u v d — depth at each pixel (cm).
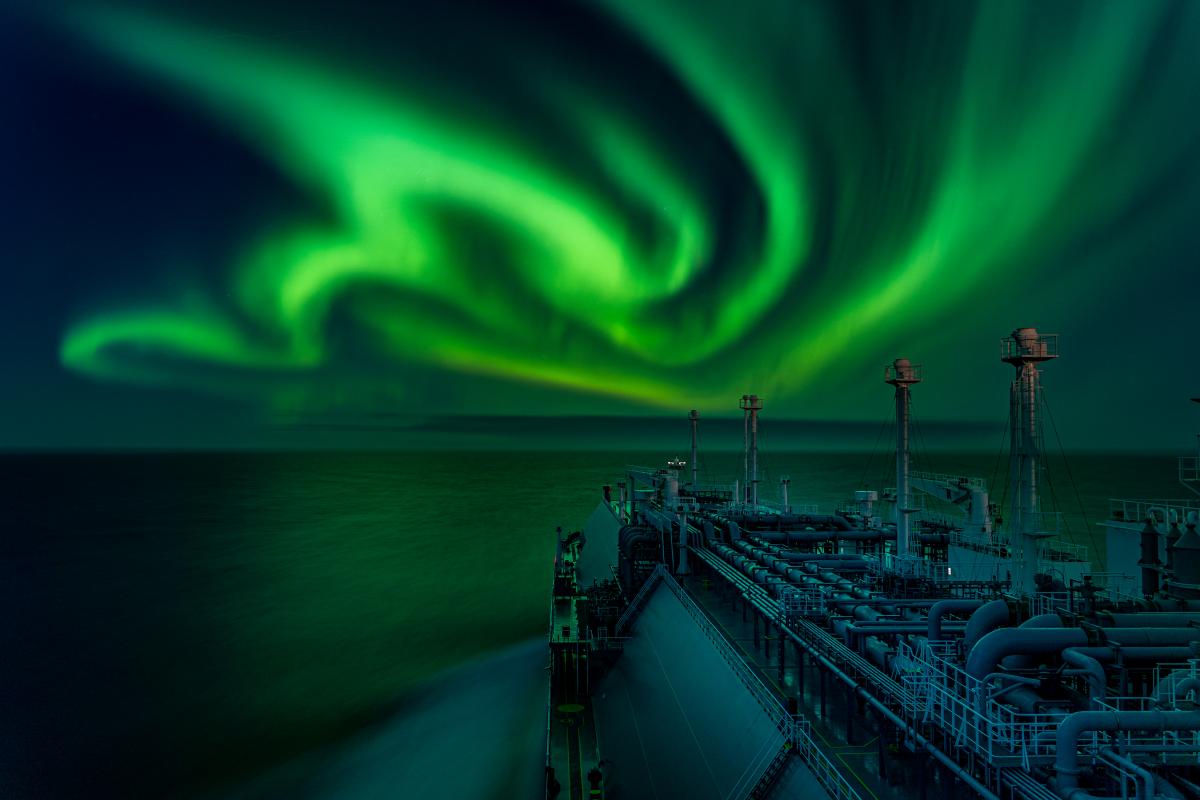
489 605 9925
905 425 5312
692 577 5694
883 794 2231
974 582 3688
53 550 15375
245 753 5412
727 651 3638
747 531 5719
